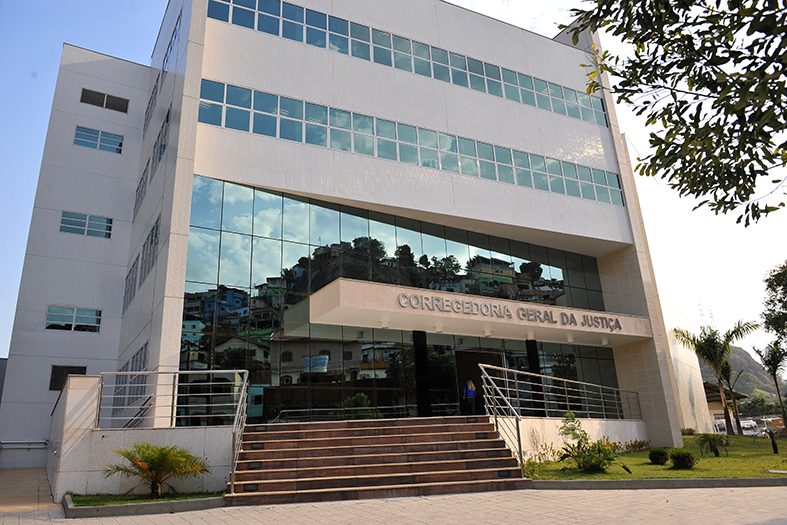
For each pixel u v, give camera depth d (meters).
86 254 24.33
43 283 23.19
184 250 16.19
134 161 26.55
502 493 11.06
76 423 10.83
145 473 10.38
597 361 26.27
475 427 13.99
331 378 18.55
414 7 23.81
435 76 23.33
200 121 17.89
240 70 19.00
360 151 20.55
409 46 23.08
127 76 27.55
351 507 9.55
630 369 26.06
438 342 21.73
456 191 22.23
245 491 10.45
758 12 4.86
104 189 25.50
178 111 17.72
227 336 16.72
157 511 9.40
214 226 17.39
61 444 10.70
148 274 19.12
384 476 11.11
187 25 18.62
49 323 22.89
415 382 20.39
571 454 14.68
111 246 24.94
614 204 26.84
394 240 21.44
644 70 6.01
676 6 5.62
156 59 25.50
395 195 20.80
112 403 22.88
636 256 26.34
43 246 23.58
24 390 21.81
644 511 8.73
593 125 27.72
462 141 23.08
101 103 26.58
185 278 16.33
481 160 23.33
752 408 84.69
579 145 26.69
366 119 21.03
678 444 23.95
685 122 5.85
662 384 24.61
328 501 10.27
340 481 10.87
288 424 13.30
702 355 32.34
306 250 19.11
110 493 10.62
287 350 17.83
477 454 12.64
